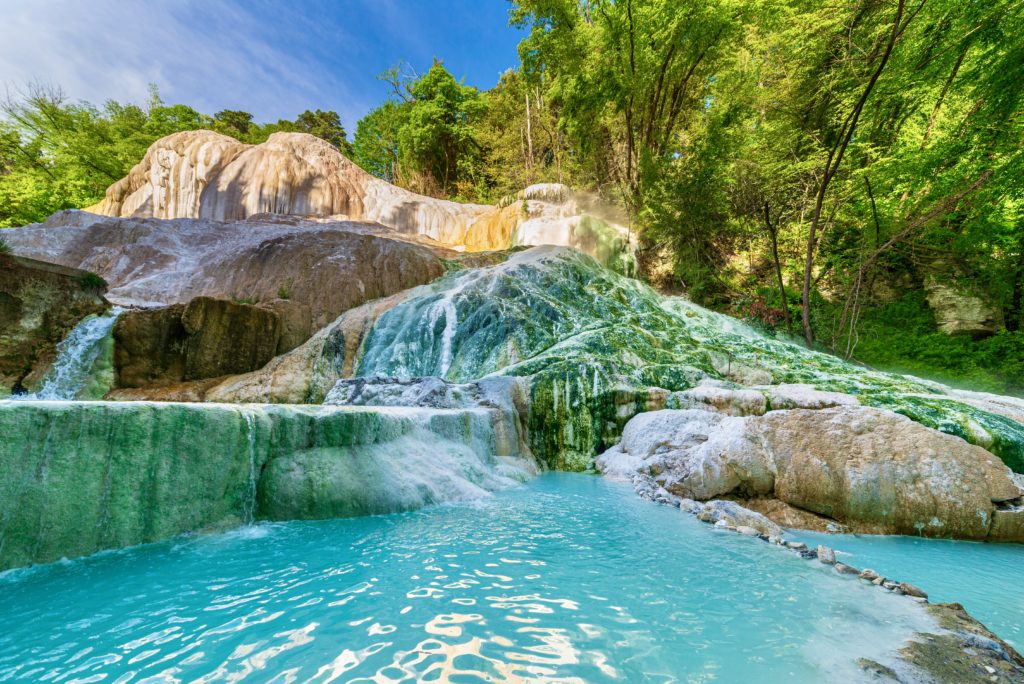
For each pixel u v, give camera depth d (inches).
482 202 1224.2
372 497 195.6
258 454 182.2
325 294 542.6
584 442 338.3
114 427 144.0
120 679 77.9
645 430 306.8
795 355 444.1
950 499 202.5
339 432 204.2
